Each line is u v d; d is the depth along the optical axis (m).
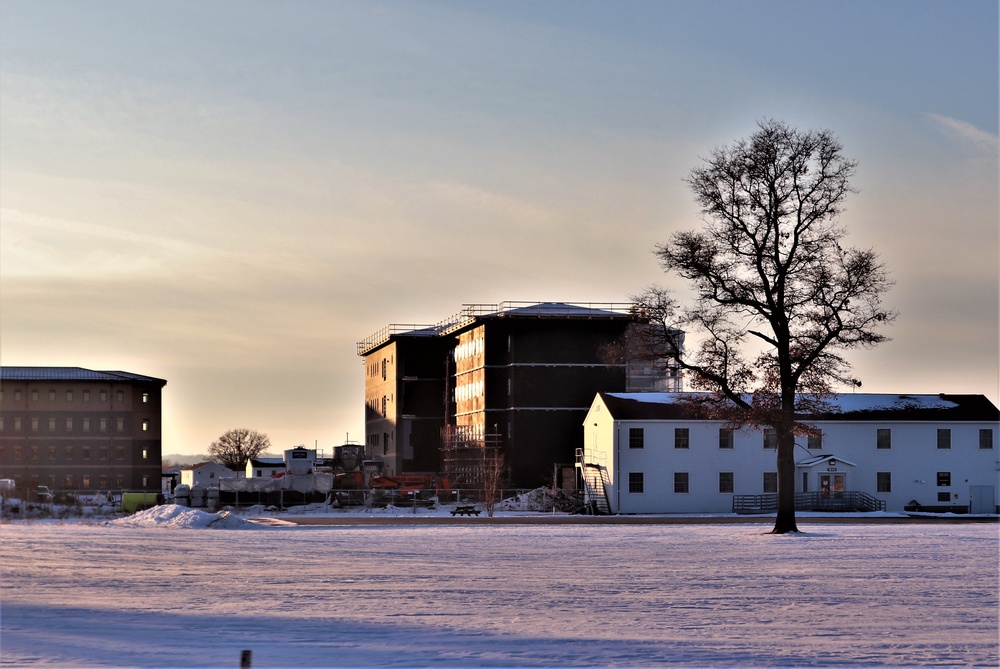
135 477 167.50
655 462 93.50
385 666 19.58
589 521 75.31
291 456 115.06
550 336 115.94
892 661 20.14
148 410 169.50
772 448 94.38
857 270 60.81
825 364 62.28
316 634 22.83
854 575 35.31
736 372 62.88
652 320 64.12
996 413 96.69
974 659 20.34
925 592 30.53
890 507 94.44
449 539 54.31
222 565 38.59
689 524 70.50
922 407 96.94
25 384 164.62
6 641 21.72
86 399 166.50
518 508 100.50
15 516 86.00
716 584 32.50
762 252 61.97
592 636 22.73
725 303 62.16
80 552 44.28
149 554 43.50
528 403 115.00
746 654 20.77
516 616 25.56
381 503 105.00
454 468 120.00
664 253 62.69
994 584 32.53
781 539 53.75
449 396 133.50
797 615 25.91
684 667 19.61
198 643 21.66
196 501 102.44
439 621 24.72
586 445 101.69
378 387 152.38
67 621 24.39
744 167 61.62
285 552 45.19
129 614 25.55
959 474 95.25
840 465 93.81
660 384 118.75
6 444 163.38
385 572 36.06
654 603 28.05
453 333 131.88
